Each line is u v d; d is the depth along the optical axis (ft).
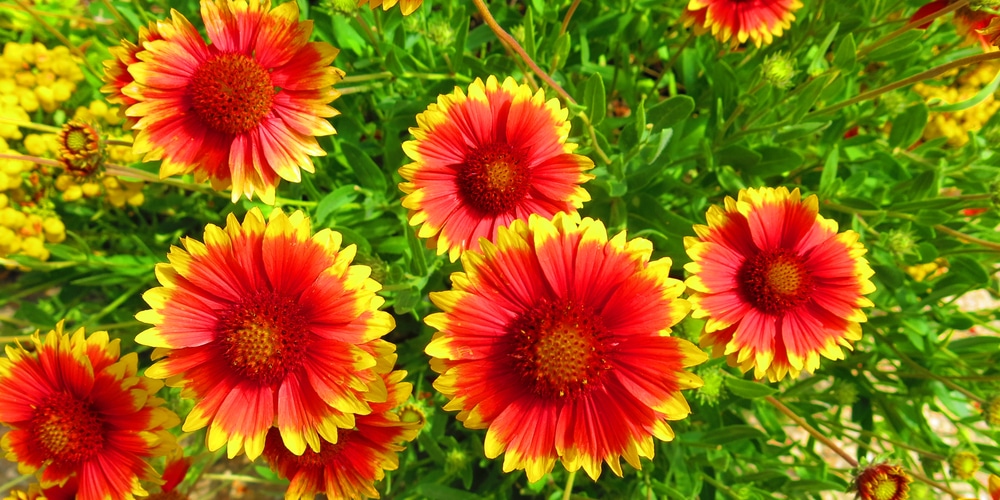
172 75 1.00
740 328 1.03
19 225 1.29
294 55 1.02
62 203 1.43
